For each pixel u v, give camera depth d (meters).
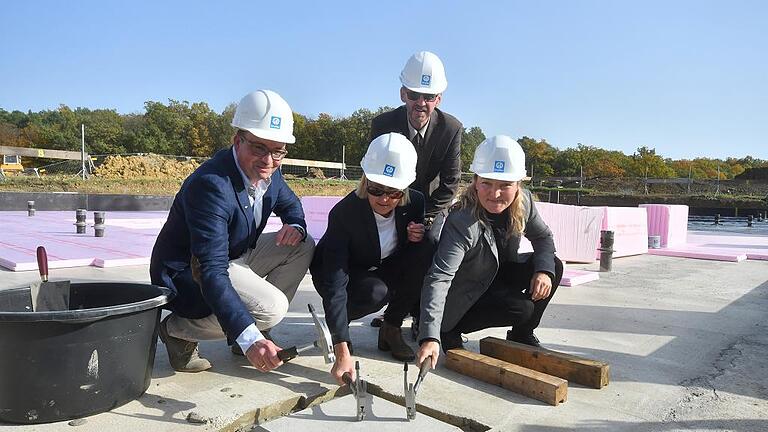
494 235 2.85
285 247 2.90
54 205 15.76
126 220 11.65
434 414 2.30
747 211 25.59
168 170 26.81
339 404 2.39
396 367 2.80
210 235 2.24
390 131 3.64
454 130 3.66
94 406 2.10
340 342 2.41
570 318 3.99
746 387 2.61
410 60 3.54
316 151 51.47
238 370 2.71
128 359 2.16
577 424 2.18
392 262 3.02
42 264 2.40
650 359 3.03
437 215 3.30
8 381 1.98
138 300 2.49
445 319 2.92
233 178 2.37
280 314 2.56
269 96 2.37
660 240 9.19
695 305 4.50
